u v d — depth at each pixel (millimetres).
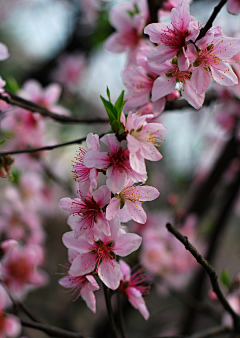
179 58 515
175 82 525
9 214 807
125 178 490
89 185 493
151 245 840
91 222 493
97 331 986
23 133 700
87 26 1125
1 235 800
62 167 1035
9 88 658
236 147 844
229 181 1015
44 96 691
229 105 656
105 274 497
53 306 1367
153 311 1334
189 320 969
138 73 558
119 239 501
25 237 818
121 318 538
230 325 612
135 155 490
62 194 1040
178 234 504
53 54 1211
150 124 499
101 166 490
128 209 498
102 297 1285
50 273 1501
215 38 516
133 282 537
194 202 906
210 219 1083
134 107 559
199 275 952
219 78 519
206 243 949
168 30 517
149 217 890
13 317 559
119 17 624
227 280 638
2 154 551
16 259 635
